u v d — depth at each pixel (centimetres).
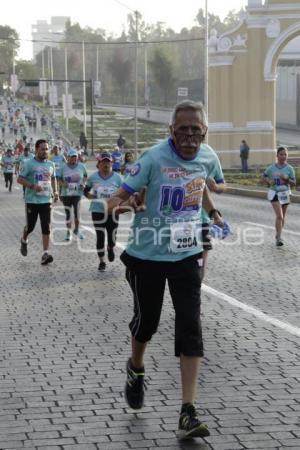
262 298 1197
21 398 736
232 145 5209
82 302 1189
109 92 17875
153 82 16200
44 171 1545
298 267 1493
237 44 5125
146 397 733
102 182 1484
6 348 917
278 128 9081
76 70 18738
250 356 869
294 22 5059
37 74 18600
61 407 709
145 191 640
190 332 632
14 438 636
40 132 10800
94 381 785
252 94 5162
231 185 3872
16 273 1470
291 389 750
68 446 618
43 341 949
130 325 673
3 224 2373
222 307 1134
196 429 615
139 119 11638
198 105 636
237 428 651
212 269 1480
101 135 9750
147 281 649
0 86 19288
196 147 634
